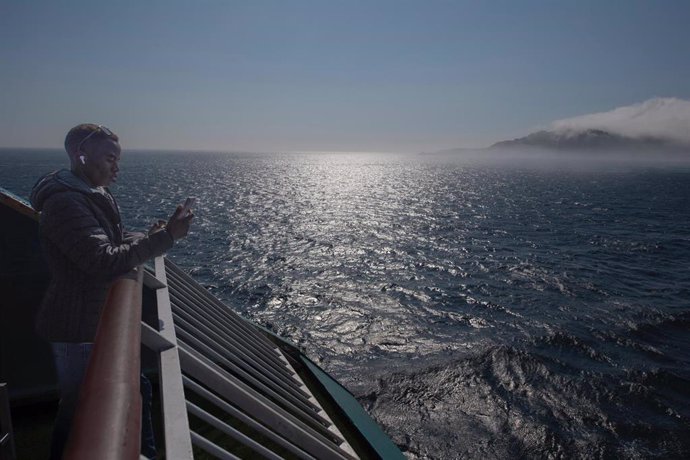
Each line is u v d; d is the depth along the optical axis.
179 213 2.16
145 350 4.76
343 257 36.53
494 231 50.97
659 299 26.14
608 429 13.67
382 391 15.88
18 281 4.19
